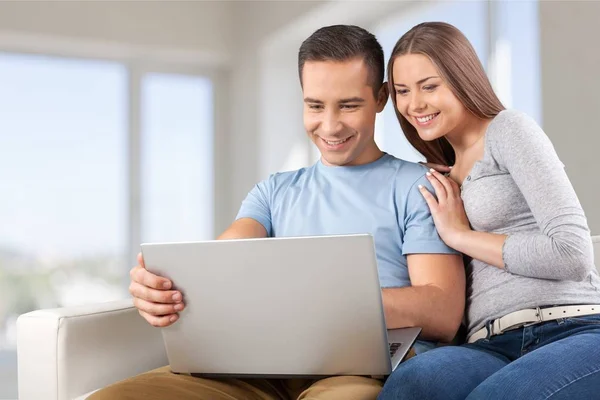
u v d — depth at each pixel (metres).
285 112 5.04
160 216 5.45
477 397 1.19
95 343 1.67
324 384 1.31
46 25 4.81
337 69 1.68
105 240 5.26
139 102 5.37
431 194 1.63
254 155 5.35
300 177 1.85
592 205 3.07
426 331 1.52
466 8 3.71
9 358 4.90
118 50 5.12
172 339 1.39
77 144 5.19
